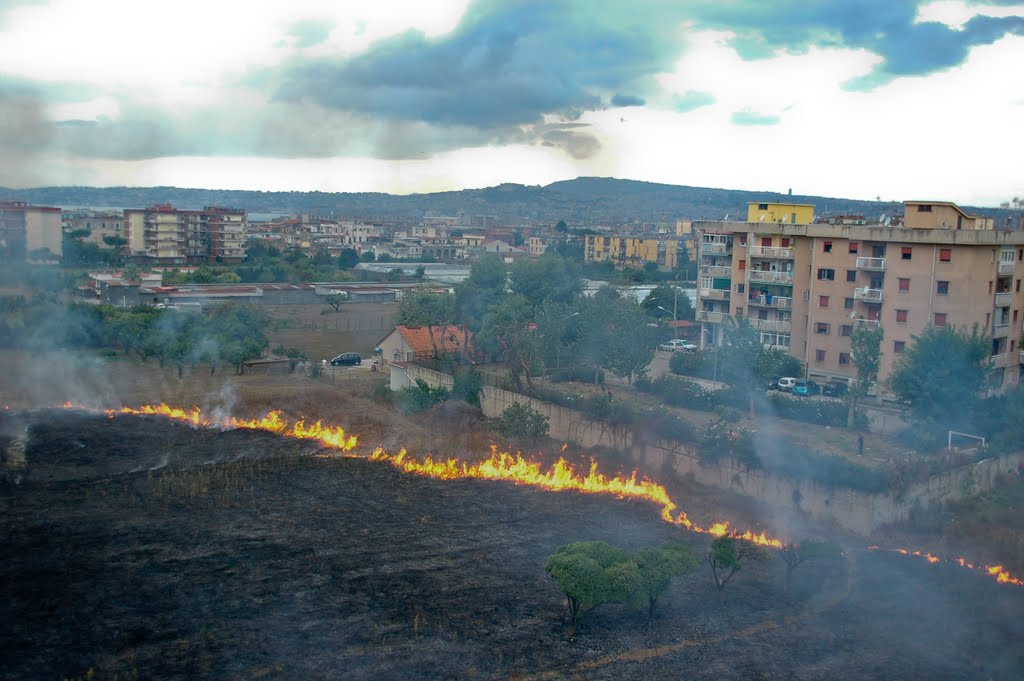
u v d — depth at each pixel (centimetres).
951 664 3644
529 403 7262
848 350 8131
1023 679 3538
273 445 6594
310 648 3597
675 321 11038
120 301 13712
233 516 5069
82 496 5272
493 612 3978
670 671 3522
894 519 5169
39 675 3325
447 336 9756
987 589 4372
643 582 3828
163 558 4419
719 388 7844
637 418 6450
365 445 6719
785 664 3609
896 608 4162
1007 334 7662
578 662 3566
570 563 3797
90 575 4188
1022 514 5275
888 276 7706
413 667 3478
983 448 5828
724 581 4300
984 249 7350
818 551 4316
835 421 6656
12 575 4150
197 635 3666
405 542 4791
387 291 17450
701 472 5972
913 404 6119
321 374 8994
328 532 4881
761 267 9100
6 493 5275
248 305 12506
